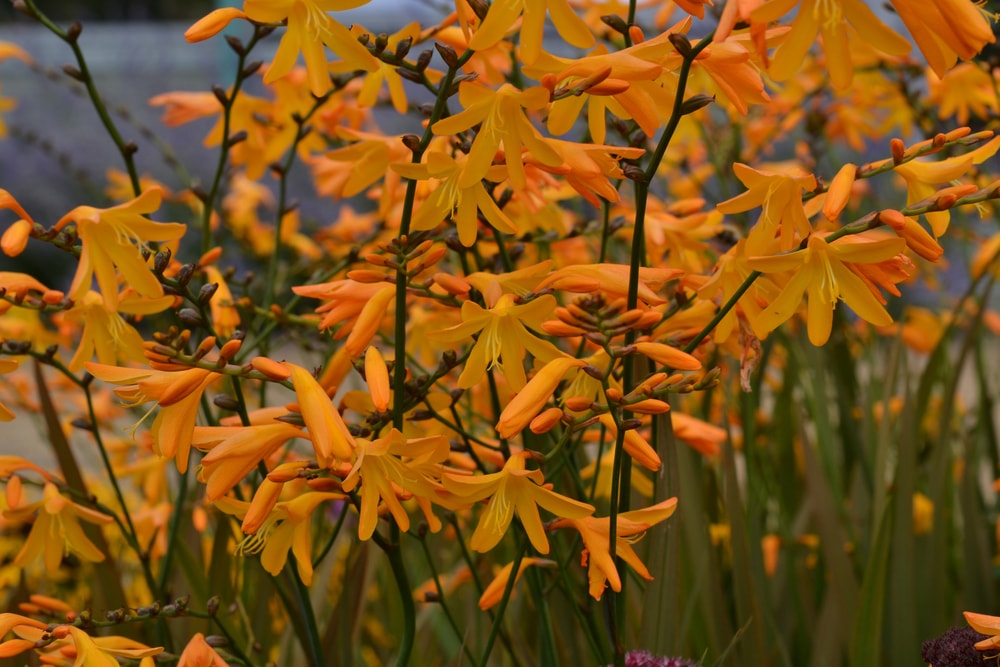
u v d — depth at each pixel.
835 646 1.35
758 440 1.88
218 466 1.09
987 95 1.58
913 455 1.35
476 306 1.10
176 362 1.08
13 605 1.32
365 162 1.25
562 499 1.10
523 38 1.08
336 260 1.75
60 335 1.58
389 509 1.12
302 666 1.35
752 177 1.10
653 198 1.26
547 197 1.30
